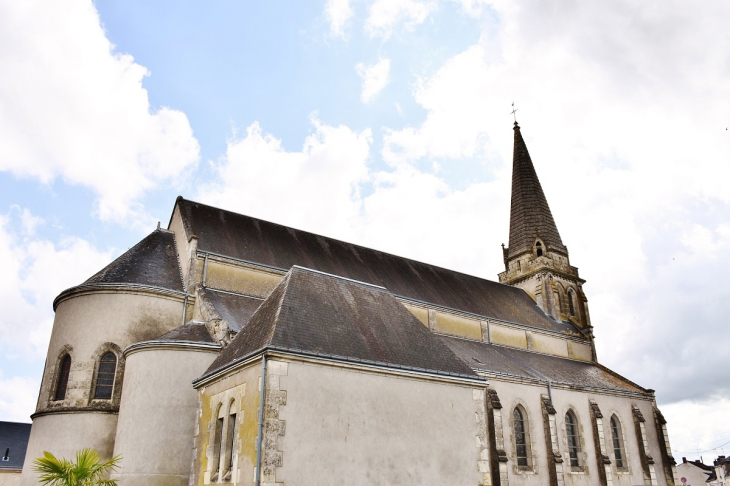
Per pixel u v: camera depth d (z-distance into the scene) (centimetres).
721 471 7006
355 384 1512
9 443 5234
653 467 3394
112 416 2125
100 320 2269
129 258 2581
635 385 3834
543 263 4597
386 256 3862
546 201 5166
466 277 4300
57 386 2244
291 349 1415
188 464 1873
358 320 1759
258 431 1320
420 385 1655
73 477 1393
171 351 1992
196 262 2561
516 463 2664
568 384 3133
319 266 3139
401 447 1526
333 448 1398
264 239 3119
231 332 2072
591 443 3128
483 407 1780
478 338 3566
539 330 4012
